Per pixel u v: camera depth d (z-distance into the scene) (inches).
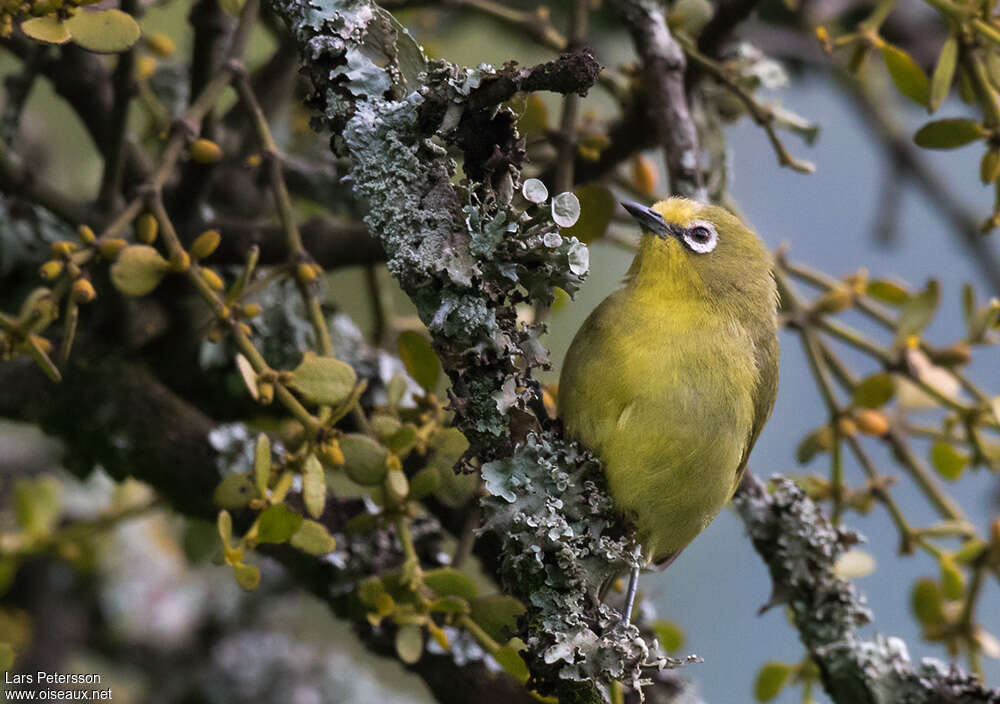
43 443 438.6
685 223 319.3
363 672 442.0
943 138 297.7
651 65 329.7
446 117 203.5
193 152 263.6
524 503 225.0
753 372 312.5
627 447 292.7
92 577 415.5
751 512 327.9
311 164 399.9
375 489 253.0
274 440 317.7
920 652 561.0
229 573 434.3
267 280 263.1
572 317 490.9
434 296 209.6
